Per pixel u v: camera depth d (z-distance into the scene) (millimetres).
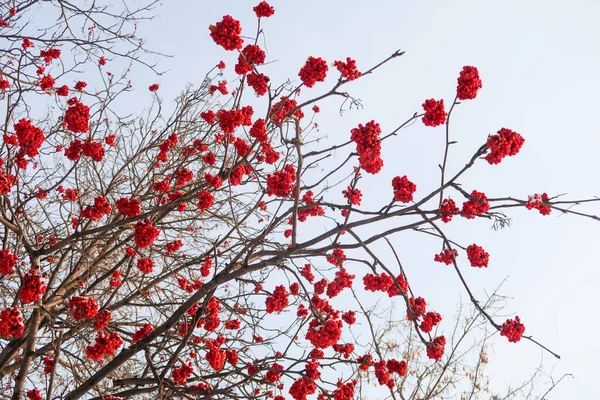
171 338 7266
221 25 5375
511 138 5238
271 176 5934
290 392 6199
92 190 8891
